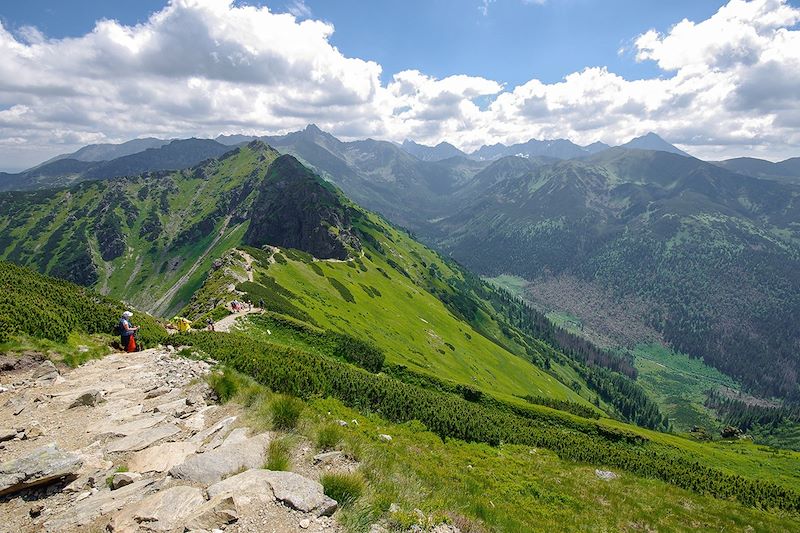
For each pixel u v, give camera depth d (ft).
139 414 53.98
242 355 102.63
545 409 243.60
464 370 408.67
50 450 38.60
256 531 29.01
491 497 69.62
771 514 116.47
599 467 120.88
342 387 108.06
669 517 84.23
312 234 654.94
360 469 42.47
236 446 41.78
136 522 29.89
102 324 104.63
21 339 76.38
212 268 383.04
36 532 30.04
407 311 499.92
